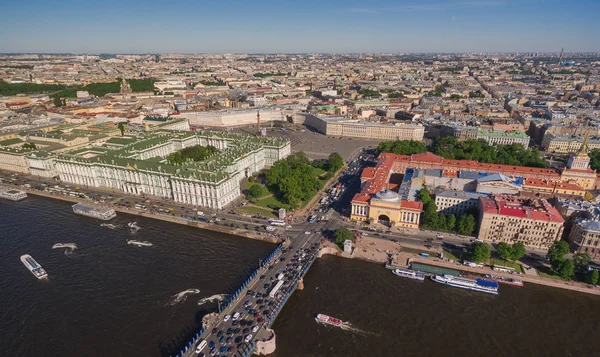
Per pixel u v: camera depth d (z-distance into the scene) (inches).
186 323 7298.2
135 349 6712.6
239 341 6683.1
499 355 6722.4
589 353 6796.3
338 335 7101.4
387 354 6697.8
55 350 6712.6
